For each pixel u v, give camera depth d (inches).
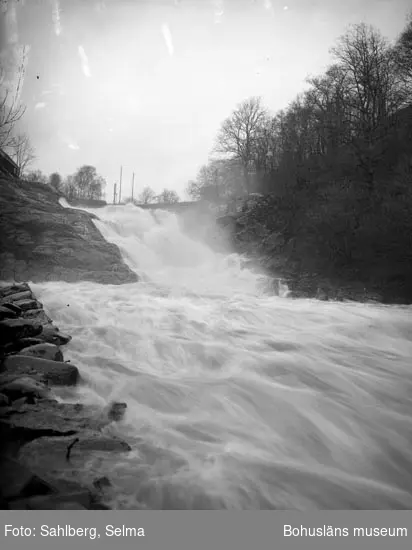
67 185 2908.5
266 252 1061.8
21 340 282.5
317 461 186.5
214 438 197.9
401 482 175.6
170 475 160.7
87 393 241.8
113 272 835.4
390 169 1139.9
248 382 269.9
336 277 900.0
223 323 470.9
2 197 925.8
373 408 245.1
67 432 176.2
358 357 351.9
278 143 1800.0
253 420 221.6
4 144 411.2
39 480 141.2
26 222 857.5
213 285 922.1
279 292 887.1
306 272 942.4
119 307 510.0
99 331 382.3
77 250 855.7
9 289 474.3
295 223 1074.1
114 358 312.8
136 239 1095.6
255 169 1963.6
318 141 1534.2
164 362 314.8
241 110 2123.5
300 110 1699.1
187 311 519.2
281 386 268.4
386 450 200.4
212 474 164.9
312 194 1155.3
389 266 861.2
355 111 1494.8
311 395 255.9
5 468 148.8
